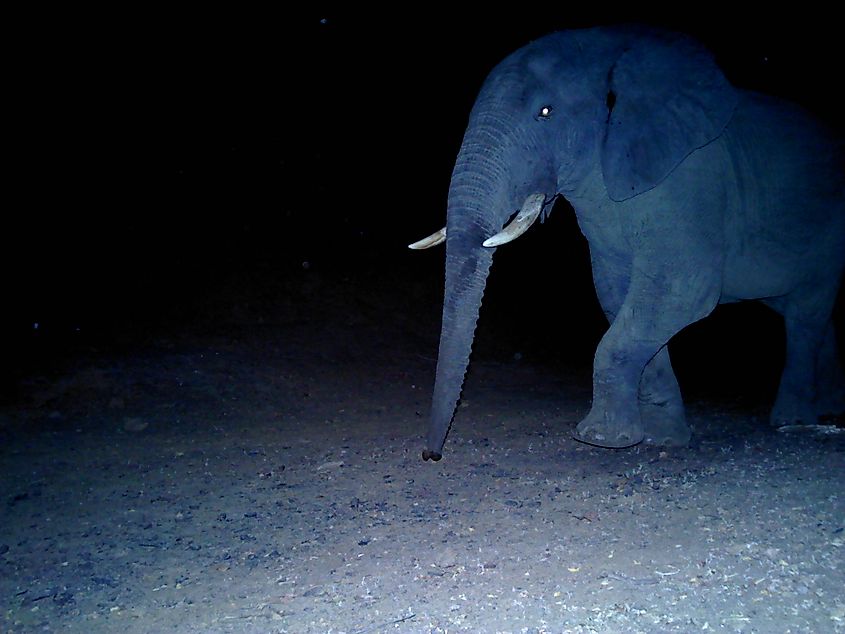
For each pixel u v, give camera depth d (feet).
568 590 13.79
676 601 13.12
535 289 47.93
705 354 42.57
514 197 19.15
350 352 35.35
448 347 18.76
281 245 44.04
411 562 15.40
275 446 23.90
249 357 32.94
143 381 29.50
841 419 25.11
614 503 17.67
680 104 19.62
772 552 14.52
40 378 28.68
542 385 32.89
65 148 45.16
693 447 21.83
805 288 23.52
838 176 22.91
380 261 44.73
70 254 39.45
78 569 16.05
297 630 13.12
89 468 22.20
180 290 38.60
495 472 20.51
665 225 20.06
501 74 19.67
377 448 23.29
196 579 15.38
